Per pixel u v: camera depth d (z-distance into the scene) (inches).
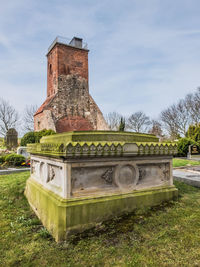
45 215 130.6
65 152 108.3
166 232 109.8
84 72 1059.3
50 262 91.7
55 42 1000.9
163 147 146.9
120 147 125.6
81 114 1032.2
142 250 95.7
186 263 86.8
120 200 126.6
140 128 2071.9
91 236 107.6
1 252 103.0
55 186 129.6
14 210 166.7
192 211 134.3
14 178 269.1
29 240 113.5
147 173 146.6
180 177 226.5
